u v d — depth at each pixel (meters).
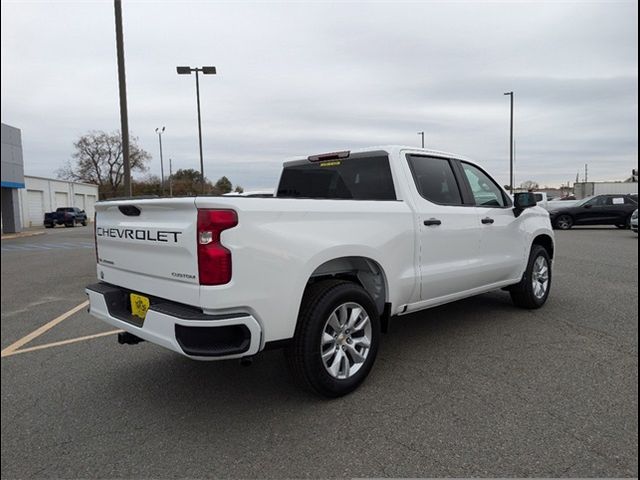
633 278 7.99
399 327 5.25
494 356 4.27
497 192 5.52
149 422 3.22
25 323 6.07
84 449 2.91
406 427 3.04
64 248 18.69
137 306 3.46
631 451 2.71
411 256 4.11
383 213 3.86
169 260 3.10
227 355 2.86
